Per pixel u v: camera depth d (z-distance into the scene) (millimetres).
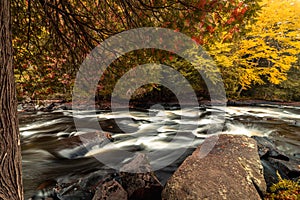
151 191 3416
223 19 2211
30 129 8133
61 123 8945
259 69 14523
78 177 4516
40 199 3768
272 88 16875
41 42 3354
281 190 3514
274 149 5234
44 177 4547
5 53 1239
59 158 5492
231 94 15766
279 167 4398
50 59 3342
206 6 2139
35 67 3371
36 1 2852
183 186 3062
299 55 16531
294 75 17094
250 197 2930
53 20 2934
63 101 11812
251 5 2105
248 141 4648
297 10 12859
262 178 3482
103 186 3391
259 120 10125
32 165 5109
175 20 2312
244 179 3254
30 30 3039
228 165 3549
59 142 6566
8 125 1253
